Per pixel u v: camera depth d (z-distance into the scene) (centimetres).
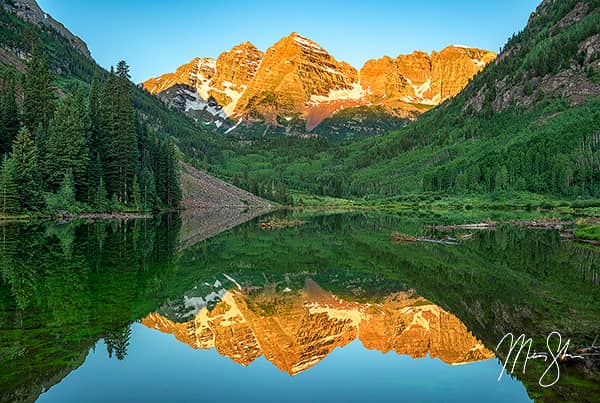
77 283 2816
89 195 9912
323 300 2736
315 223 9800
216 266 3928
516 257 4428
